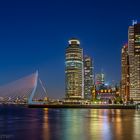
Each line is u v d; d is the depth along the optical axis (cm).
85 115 18500
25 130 9081
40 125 10806
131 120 13350
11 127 10012
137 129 9162
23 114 19800
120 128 9525
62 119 14300
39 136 7662
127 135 7712
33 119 14300
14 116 17100
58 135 7831
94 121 12769
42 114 19950
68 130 9006
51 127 10012
